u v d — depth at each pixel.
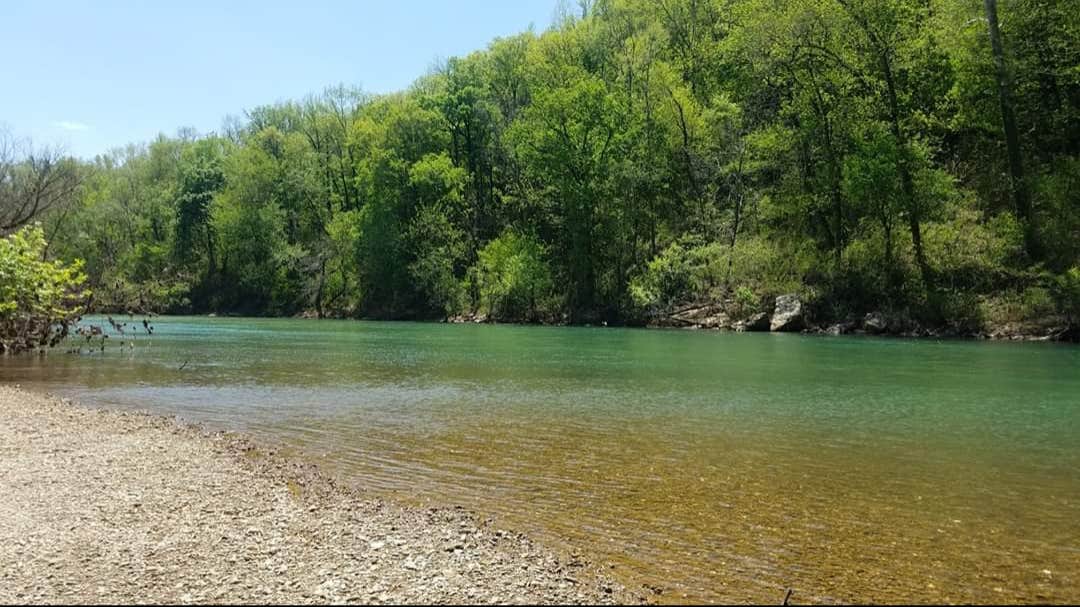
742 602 6.61
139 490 9.89
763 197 55.41
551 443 13.41
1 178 49.81
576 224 62.94
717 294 52.66
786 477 11.03
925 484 10.66
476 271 69.62
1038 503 9.73
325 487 10.31
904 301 43.81
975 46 43.66
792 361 28.41
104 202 98.88
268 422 15.47
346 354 32.28
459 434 14.20
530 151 64.50
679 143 61.38
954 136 50.97
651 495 10.03
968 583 7.09
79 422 14.95
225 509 9.08
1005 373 24.16
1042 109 47.41
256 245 89.44
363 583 6.82
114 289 87.00
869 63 47.59
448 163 74.38
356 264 79.56
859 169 44.84
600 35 72.44
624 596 6.71
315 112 99.31
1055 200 41.81
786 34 47.88
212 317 83.19
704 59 67.19
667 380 22.77
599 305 60.44
